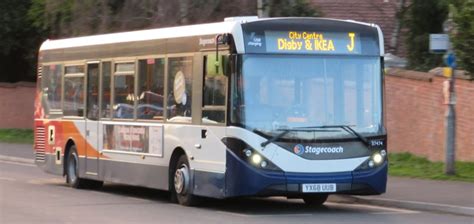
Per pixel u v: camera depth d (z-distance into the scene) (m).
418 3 36.72
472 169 25.02
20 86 52.44
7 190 23.31
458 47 22.36
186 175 18.88
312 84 17.48
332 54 17.70
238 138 17.00
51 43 26.31
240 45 17.05
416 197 20.11
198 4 31.44
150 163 20.33
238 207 19.23
